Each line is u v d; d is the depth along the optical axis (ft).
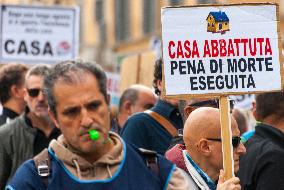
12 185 18.11
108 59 156.35
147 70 43.19
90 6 173.47
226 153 20.77
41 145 29.48
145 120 28.60
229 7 21.18
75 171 18.08
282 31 98.89
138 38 143.74
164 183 18.45
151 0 138.51
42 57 48.42
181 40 21.13
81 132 17.89
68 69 18.13
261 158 24.14
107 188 17.97
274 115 25.89
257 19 21.24
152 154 18.63
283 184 23.80
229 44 21.18
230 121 21.03
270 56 21.25
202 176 22.03
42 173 18.10
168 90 21.11
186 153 22.30
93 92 18.01
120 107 36.22
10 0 195.93
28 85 29.53
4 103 34.35
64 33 48.70
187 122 22.34
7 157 29.07
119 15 156.04
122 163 18.25
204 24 21.15
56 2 182.29
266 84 21.24
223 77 21.15
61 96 17.97
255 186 24.29
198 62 21.15
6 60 48.01
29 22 48.32
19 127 29.40
